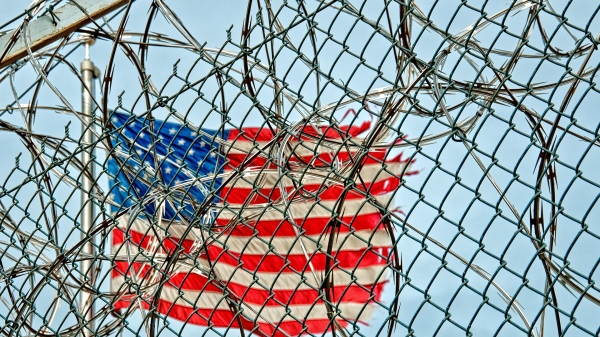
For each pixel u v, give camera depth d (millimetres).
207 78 3252
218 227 3301
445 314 2771
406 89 2988
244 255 8375
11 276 3627
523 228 2732
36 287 3525
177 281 8070
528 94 2809
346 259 8305
